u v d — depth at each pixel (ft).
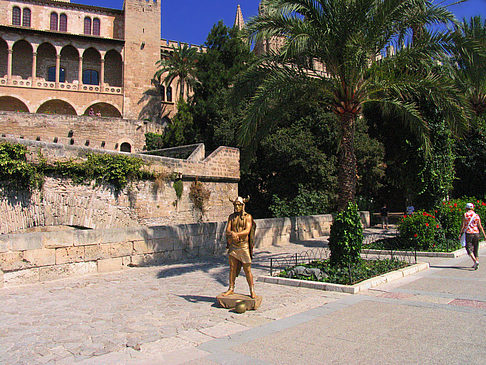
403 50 37.99
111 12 177.58
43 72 162.81
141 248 43.45
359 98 38.09
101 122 128.57
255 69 40.60
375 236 73.36
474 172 88.02
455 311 22.26
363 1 34.99
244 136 36.83
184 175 73.87
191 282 34.19
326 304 24.90
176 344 17.98
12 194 50.78
